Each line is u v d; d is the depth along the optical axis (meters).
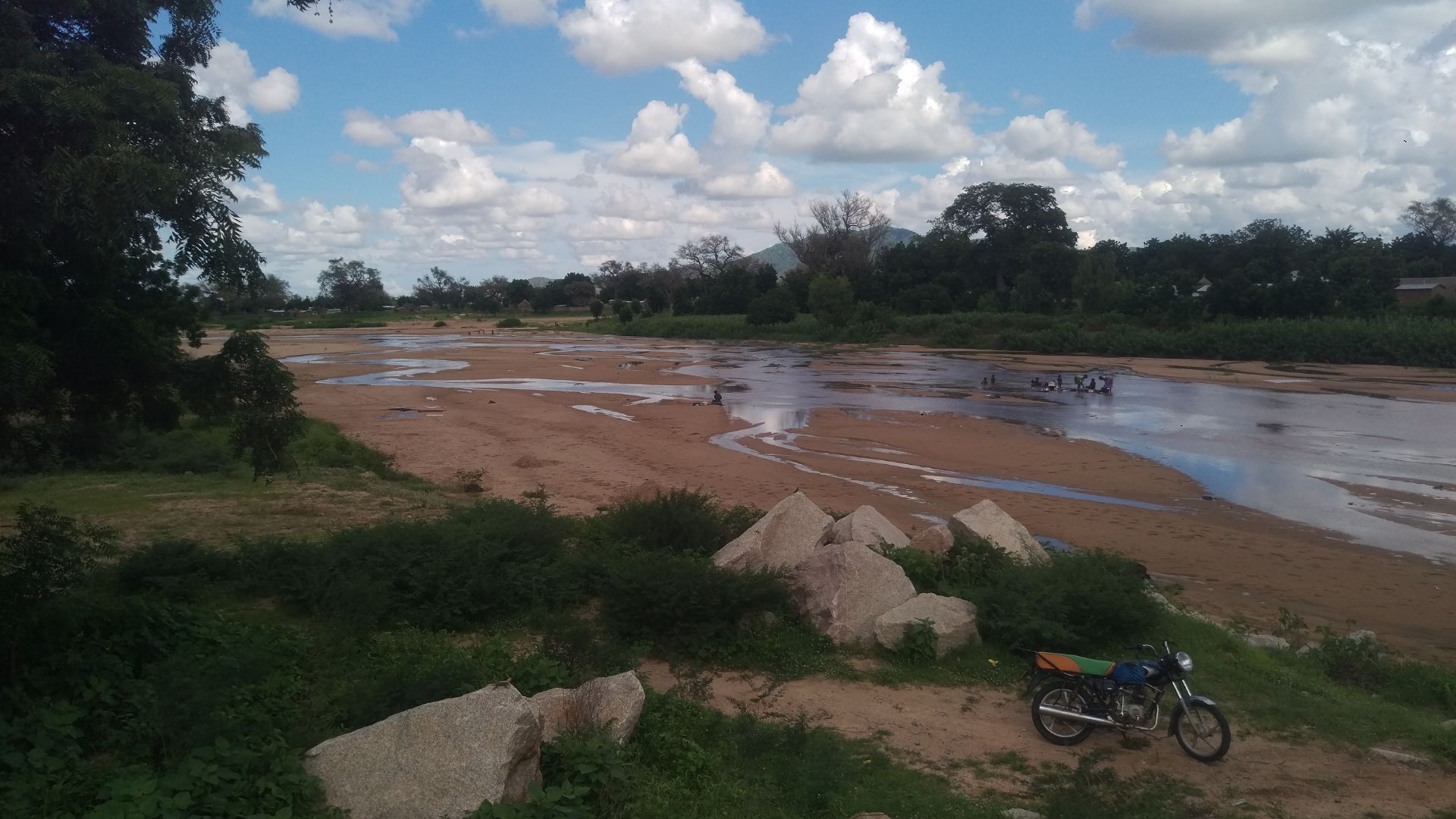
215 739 5.84
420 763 5.35
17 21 6.44
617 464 24.45
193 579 10.74
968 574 11.24
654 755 6.55
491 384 45.94
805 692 8.66
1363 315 69.31
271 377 8.13
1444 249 108.81
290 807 5.08
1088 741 7.70
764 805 6.13
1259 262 81.81
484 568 10.68
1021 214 104.81
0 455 7.52
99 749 6.15
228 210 6.64
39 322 6.95
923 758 7.21
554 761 5.97
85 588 10.27
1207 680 9.21
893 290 102.69
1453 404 39.41
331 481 19.62
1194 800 6.65
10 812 4.99
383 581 10.11
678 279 146.25
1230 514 19.97
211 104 7.44
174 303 7.81
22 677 6.80
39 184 6.36
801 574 10.52
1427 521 19.56
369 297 153.38
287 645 8.29
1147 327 75.44
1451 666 11.91
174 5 7.54
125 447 20.44
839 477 23.06
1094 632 9.78
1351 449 28.12
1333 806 6.66
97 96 6.19
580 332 102.94
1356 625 13.49
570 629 8.93
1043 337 72.44
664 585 9.66
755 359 63.50
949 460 25.41
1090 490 22.06
